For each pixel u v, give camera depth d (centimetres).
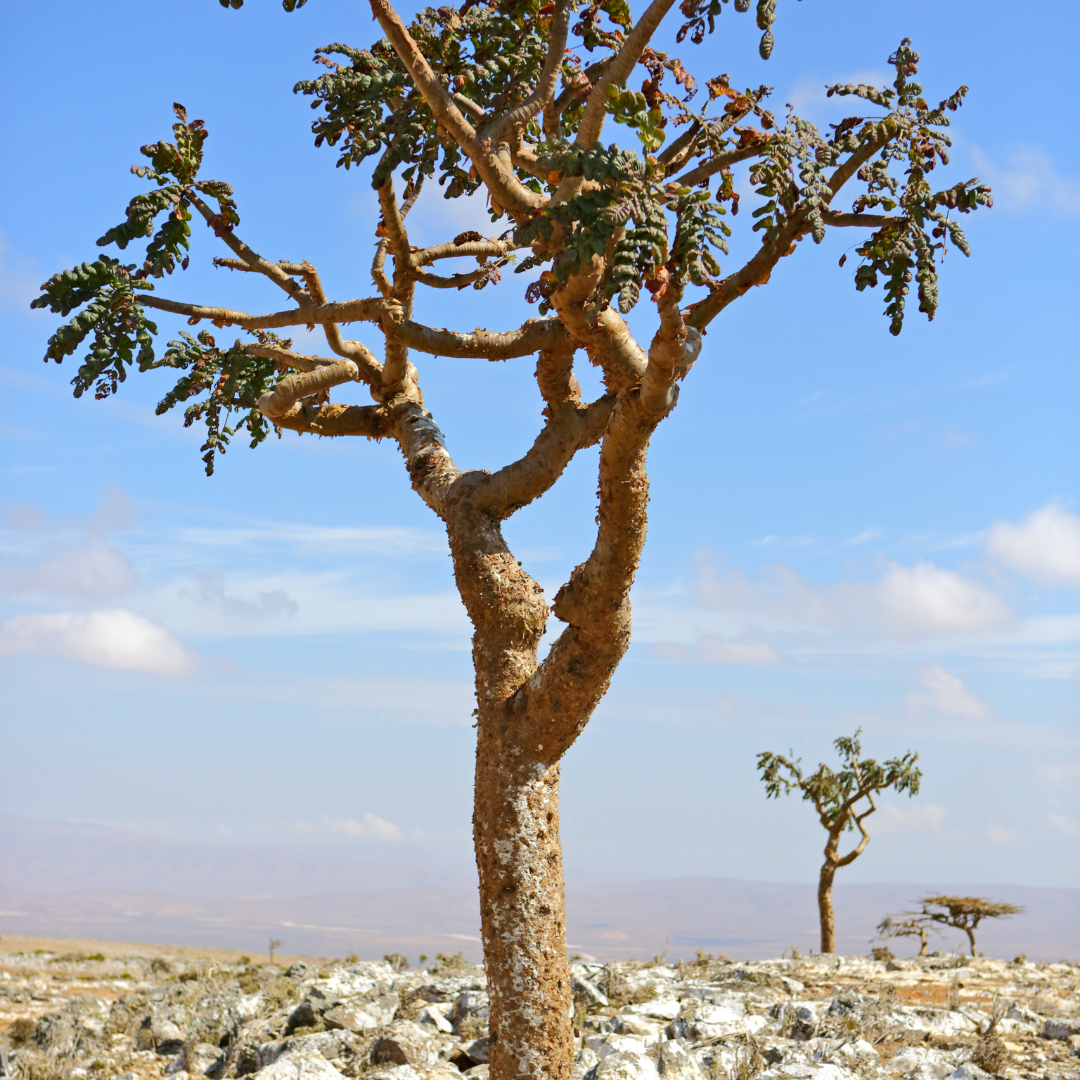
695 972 2077
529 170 816
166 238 767
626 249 546
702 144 763
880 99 684
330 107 781
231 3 697
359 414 1054
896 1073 1080
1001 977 2069
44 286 722
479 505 843
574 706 747
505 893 748
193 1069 1260
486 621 809
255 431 1163
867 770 3103
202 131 813
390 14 672
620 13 845
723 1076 1002
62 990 2438
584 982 1545
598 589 720
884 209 719
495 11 844
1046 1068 1128
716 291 740
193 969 3219
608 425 702
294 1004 1491
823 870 3102
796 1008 1320
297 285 1020
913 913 3316
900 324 714
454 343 962
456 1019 1348
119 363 745
